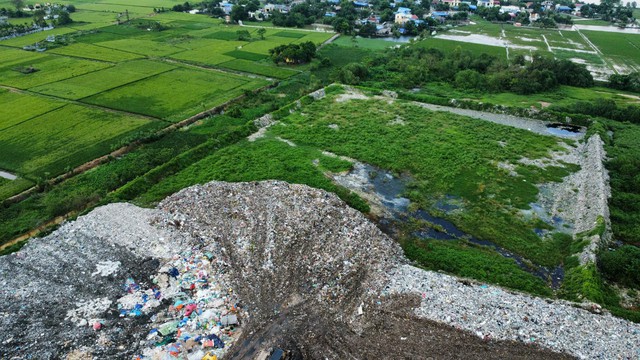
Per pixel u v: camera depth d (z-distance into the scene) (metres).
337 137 54.81
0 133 53.75
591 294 29.06
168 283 29.36
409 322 26.02
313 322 26.47
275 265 30.72
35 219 38.38
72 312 26.81
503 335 24.73
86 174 45.56
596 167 46.09
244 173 45.62
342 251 31.78
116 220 36.34
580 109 64.25
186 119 59.59
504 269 33.03
